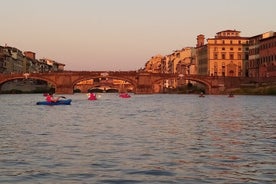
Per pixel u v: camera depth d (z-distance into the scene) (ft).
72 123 186.60
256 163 91.40
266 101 417.28
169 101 447.42
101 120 204.03
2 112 268.00
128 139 128.47
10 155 100.07
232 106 333.42
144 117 224.94
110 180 77.20
